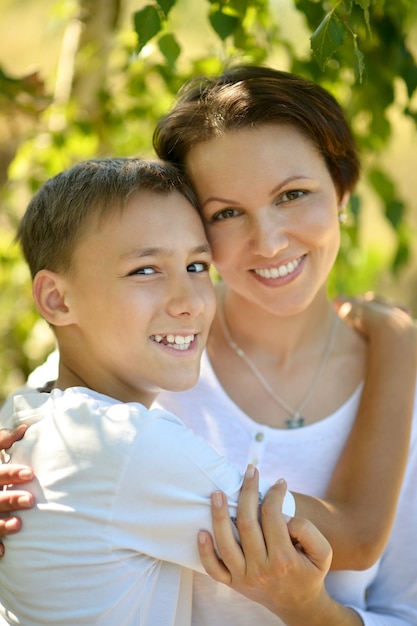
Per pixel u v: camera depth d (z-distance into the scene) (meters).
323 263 1.71
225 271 1.73
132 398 1.66
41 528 1.48
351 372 1.81
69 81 2.85
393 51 2.21
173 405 1.83
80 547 1.45
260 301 1.72
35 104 2.69
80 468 1.45
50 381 1.88
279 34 2.55
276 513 1.41
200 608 1.66
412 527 1.75
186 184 1.65
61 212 1.61
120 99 2.93
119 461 1.42
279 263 1.66
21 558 1.51
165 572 1.51
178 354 1.59
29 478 1.49
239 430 1.78
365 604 1.78
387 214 2.78
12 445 1.58
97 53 2.81
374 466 1.62
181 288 1.56
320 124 1.66
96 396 1.55
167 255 1.56
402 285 5.64
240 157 1.62
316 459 1.74
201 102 1.68
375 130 2.43
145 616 1.48
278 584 1.41
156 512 1.42
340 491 1.64
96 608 1.45
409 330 1.82
